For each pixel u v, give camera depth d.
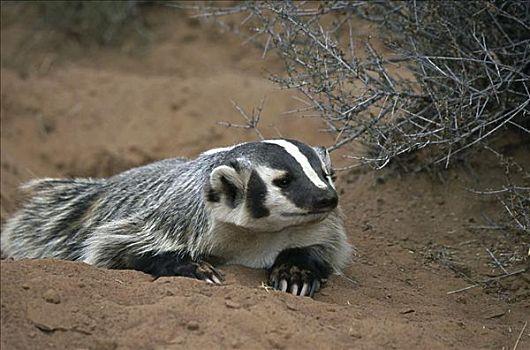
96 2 20.48
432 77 10.94
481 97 10.90
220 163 9.66
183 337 7.86
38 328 7.86
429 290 10.25
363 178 13.70
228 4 19.94
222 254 9.81
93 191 12.01
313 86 11.33
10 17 20.75
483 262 11.05
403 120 11.43
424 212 12.55
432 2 11.65
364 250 11.47
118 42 20.42
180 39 20.22
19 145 17.48
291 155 9.30
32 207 12.81
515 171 12.22
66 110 18.12
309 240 9.87
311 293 9.52
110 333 7.88
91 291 8.42
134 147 17.27
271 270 9.77
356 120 11.36
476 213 12.16
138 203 10.68
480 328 8.84
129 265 10.09
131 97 18.27
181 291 8.54
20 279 8.40
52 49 20.23
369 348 7.99
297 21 12.09
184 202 9.89
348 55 14.18
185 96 18.02
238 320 8.05
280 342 7.87
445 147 11.40
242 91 17.73
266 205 9.20
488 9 11.20
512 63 11.46
